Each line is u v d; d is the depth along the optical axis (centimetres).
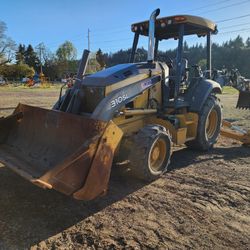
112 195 431
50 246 311
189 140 612
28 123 494
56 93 2478
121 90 470
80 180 350
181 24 559
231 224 358
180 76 571
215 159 610
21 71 6825
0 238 321
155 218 369
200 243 319
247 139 690
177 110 590
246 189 458
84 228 345
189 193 441
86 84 492
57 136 436
